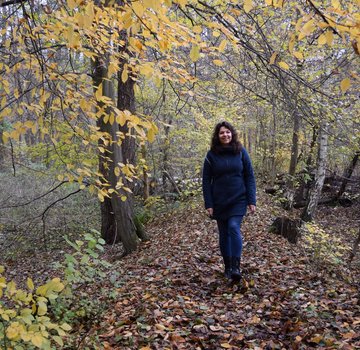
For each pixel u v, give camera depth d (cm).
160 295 472
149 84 942
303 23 195
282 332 360
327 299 442
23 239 1046
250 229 934
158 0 195
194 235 903
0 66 328
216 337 359
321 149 1250
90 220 1265
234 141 507
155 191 1460
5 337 250
